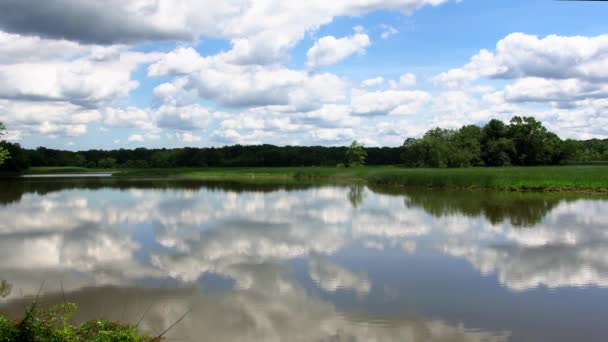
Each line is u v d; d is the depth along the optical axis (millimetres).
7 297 11883
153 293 12289
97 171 120625
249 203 34594
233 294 12227
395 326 10055
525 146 101500
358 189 50156
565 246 17859
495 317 10594
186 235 20766
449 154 92062
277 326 10039
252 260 15992
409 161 99125
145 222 24688
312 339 9359
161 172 100312
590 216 25953
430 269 14719
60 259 16125
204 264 15430
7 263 15531
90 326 8445
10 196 40188
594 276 13742
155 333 9602
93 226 23344
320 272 14398
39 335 7227
